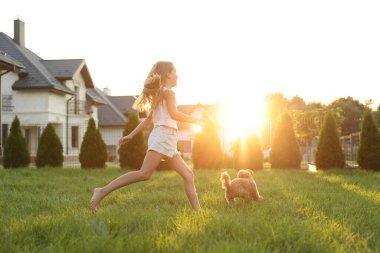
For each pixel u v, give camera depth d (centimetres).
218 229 348
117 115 4384
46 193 770
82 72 3641
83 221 385
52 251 291
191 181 505
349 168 1452
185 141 4338
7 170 1348
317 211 484
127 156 1523
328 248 298
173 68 513
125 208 528
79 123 3459
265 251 288
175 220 396
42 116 3002
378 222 427
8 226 390
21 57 3091
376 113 5512
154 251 294
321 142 1470
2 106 2927
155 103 498
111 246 295
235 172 1273
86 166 1581
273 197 656
